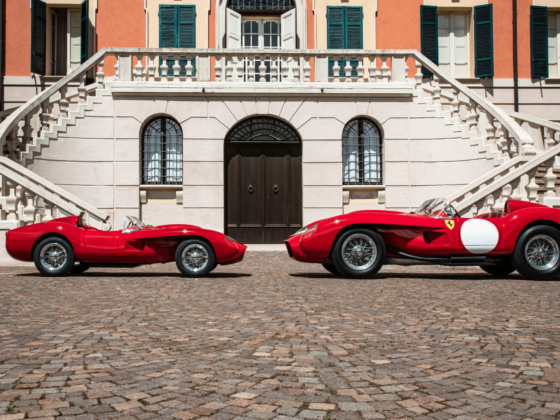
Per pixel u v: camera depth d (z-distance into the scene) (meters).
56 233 8.22
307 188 13.62
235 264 10.19
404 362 3.39
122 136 13.39
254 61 14.38
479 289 6.73
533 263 7.81
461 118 13.80
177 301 5.82
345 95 13.59
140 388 2.88
